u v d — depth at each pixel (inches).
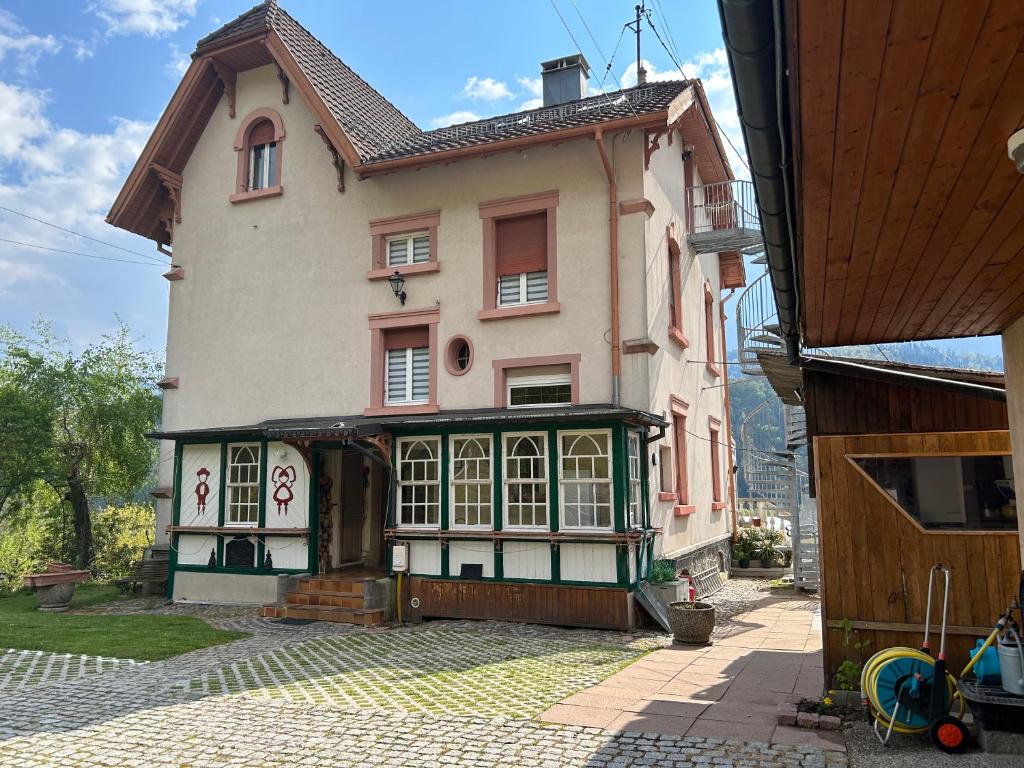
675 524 563.2
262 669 337.7
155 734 240.7
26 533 905.5
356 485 591.8
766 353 302.5
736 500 828.6
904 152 133.4
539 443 465.7
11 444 759.1
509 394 531.2
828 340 267.4
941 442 257.0
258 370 608.4
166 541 633.0
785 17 105.2
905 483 260.5
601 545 441.7
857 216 159.2
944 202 153.0
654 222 532.1
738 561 756.6
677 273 603.8
